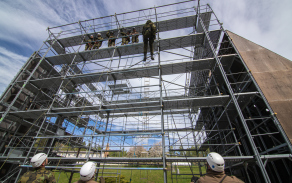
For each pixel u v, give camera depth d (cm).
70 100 1356
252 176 850
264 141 750
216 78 988
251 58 737
